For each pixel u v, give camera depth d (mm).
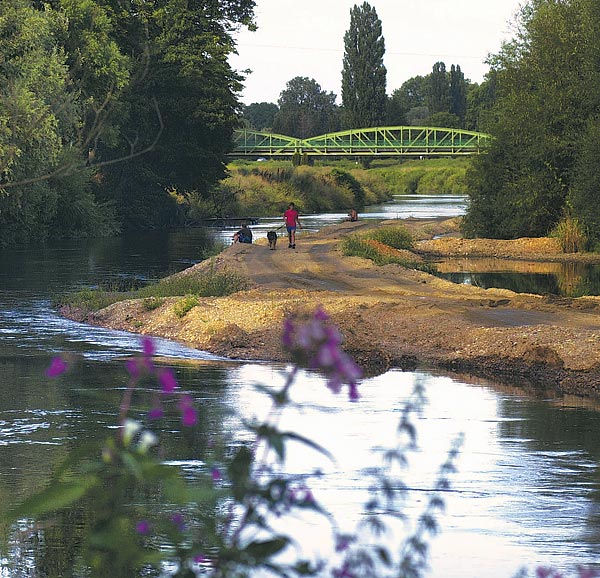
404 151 172750
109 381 18672
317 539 8688
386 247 48188
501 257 50312
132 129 74875
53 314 29047
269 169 113062
